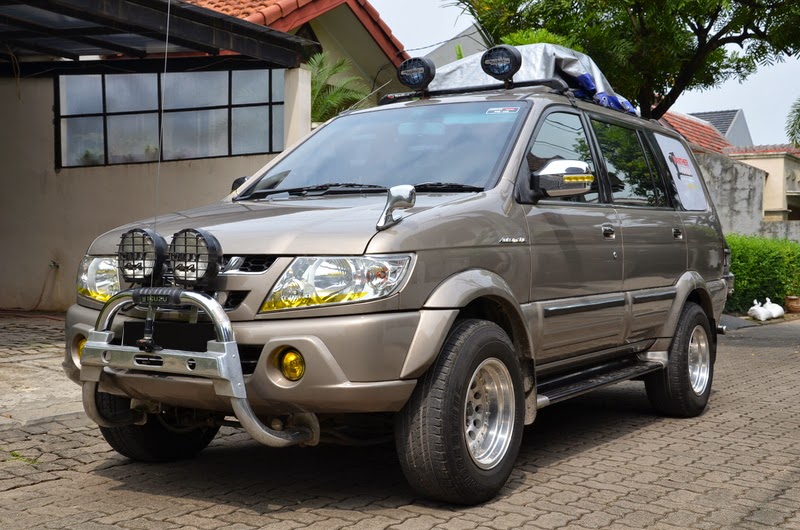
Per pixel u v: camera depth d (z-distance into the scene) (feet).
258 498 13.48
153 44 32.24
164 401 12.70
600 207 17.26
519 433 13.87
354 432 14.61
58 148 37.58
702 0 39.55
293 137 33.04
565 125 17.02
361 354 11.69
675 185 21.11
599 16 43.34
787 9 40.81
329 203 14.10
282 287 11.94
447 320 12.45
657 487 14.43
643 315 18.47
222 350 11.46
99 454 16.12
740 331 45.01
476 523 12.29
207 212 14.35
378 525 12.14
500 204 14.33
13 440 16.80
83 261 14.10
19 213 38.29
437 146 15.75
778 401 23.07
